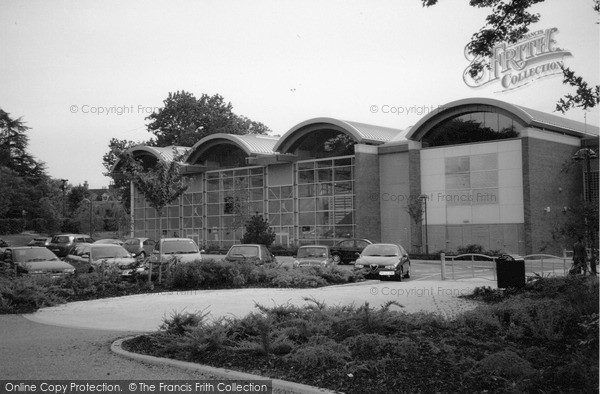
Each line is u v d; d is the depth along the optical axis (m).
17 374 8.10
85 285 18.89
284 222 51.06
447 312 13.36
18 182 76.19
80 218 73.88
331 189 48.12
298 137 49.09
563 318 9.88
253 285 20.89
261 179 53.06
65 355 9.31
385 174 46.88
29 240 68.06
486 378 6.92
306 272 22.42
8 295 16.08
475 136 42.56
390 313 10.01
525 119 39.47
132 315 14.21
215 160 57.28
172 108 83.88
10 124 86.44
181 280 20.08
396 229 46.19
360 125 49.19
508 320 10.56
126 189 82.00
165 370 8.30
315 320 10.06
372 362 7.74
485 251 39.91
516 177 40.19
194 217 58.00
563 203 42.00
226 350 8.87
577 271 15.48
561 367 6.98
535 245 38.94
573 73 9.17
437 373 7.31
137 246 39.34
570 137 43.44
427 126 43.84
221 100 86.81
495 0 11.32
